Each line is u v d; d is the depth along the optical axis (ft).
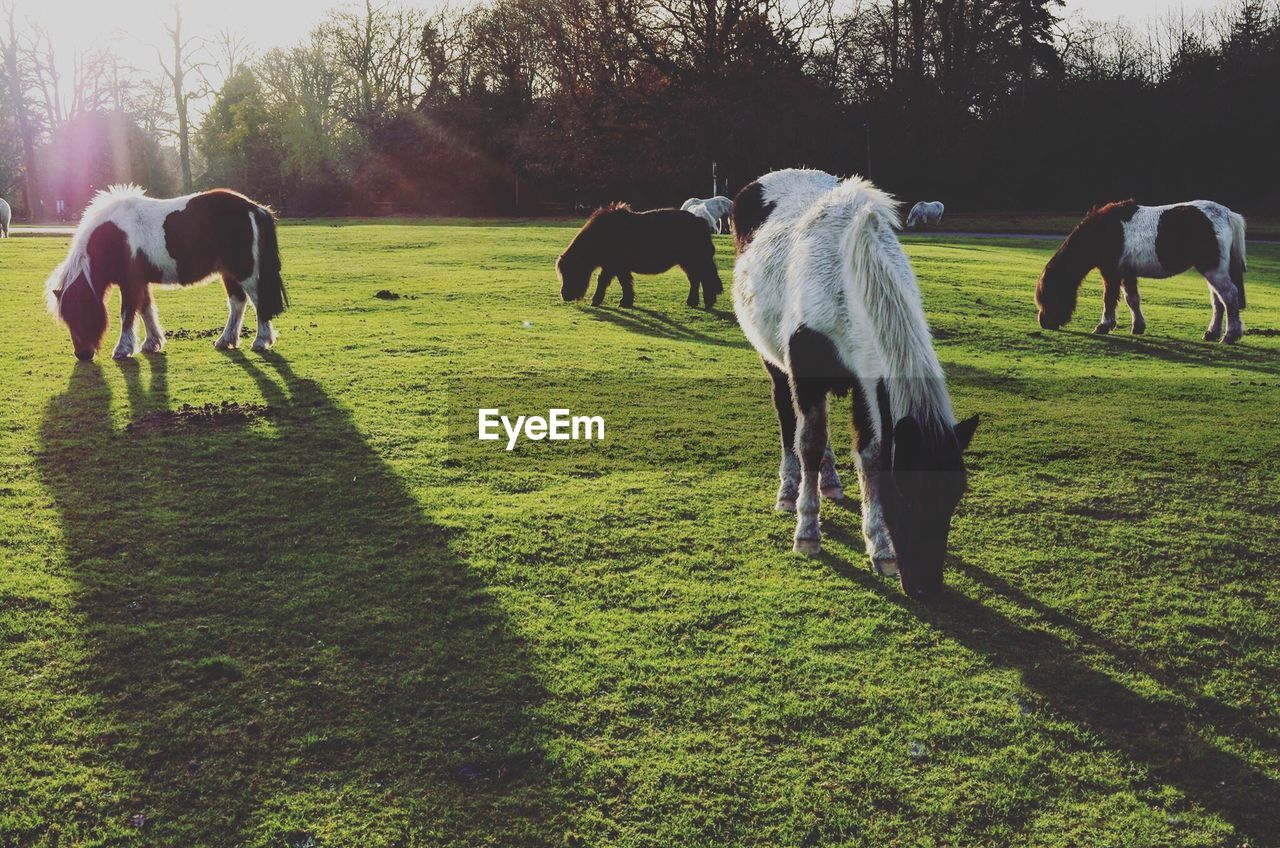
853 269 16.49
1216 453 26.91
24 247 88.22
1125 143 182.29
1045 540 20.56
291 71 208.23
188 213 37.04
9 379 33.68
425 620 16.70
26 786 12.45
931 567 15.08
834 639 16.19
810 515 19.66
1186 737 13.67
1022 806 12.30
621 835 11.78
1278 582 18.51
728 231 124.57
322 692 14.51
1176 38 207.10
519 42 190.39
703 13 162.91
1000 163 189.47
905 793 12.50
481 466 25.23
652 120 166.09
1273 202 170.09
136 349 39.11
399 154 199.31
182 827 11.86
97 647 15.62
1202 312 58.80
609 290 63.05
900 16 187.01
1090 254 49.34
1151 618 17.04
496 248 90.68
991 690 14.71
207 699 14.29
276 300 39.27
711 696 14.51
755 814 12.13
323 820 11.98
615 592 17.90
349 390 32.86
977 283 67.97
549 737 13.52
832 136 172.35
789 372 19.11
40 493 22.36
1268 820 12.09
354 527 20.76
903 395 15.34
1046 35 192.65
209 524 20.70
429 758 13.08
